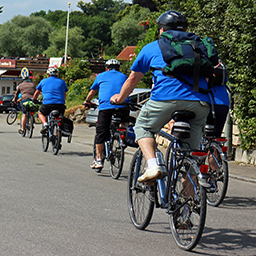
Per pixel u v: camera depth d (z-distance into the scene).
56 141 12.82
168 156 6.08
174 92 4.93
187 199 5.02
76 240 5.32
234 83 12.14
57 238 5.36
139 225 5.86
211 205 7.57
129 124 9.60
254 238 5.68
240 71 11.78
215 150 7.48
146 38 23.41
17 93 17.91
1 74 55.38
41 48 121.94
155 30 23.03
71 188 8.34
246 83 11.77
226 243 5.43
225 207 7.45
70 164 11.33
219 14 12.66
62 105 13.19
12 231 5.59
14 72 56.66
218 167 7.45
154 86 5.09
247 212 7.12
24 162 11.28
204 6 13.05
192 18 13.37
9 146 14.51
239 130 12.10
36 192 7.89
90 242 5.26
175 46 4.91
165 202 5.30
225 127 12.30
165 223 6.19
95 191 8.16
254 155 11.80
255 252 5.13
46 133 13.38
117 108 9.43
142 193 5.85
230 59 12.38
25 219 6.14
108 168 10.93
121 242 5.31
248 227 6.21
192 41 4.99
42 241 5.23
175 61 4.85
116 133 9.45
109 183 8.99
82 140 17.09
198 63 4.86
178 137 5.03
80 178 9.42
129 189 6.11
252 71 11.57
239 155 12.21
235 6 11.64
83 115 26.66
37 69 53.78
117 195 7.89
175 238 5.25
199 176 4.80
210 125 7.45
